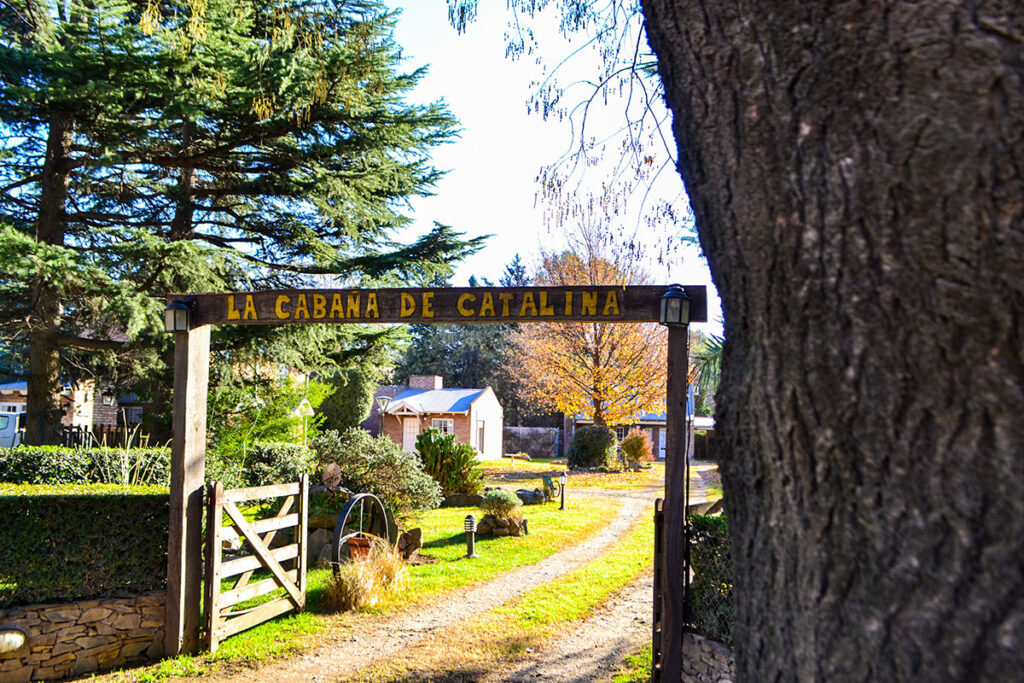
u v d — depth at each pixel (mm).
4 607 5734
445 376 52312
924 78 1364
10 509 5812
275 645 6441
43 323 14125
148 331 14336
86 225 14602
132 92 13109
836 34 1477
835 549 1445
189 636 6176
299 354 16016
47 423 14086
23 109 12680
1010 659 1200
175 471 6148
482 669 5918
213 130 15359
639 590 8719
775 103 1567
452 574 9297
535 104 4195
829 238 1469
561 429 43438
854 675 1391
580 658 6188
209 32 12375
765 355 1610
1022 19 1300
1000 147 1288
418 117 15898
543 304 5613
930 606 1292
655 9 1910
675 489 5031
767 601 1629
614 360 26906
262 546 6852
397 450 11859
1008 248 1267
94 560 5977
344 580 7707
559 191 4191
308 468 12016
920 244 1348
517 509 12609
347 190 15781
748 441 1691
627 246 4145
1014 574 1216
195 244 13328
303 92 13016
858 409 1409
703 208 1823
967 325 1290
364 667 5953
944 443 1304
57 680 5672
